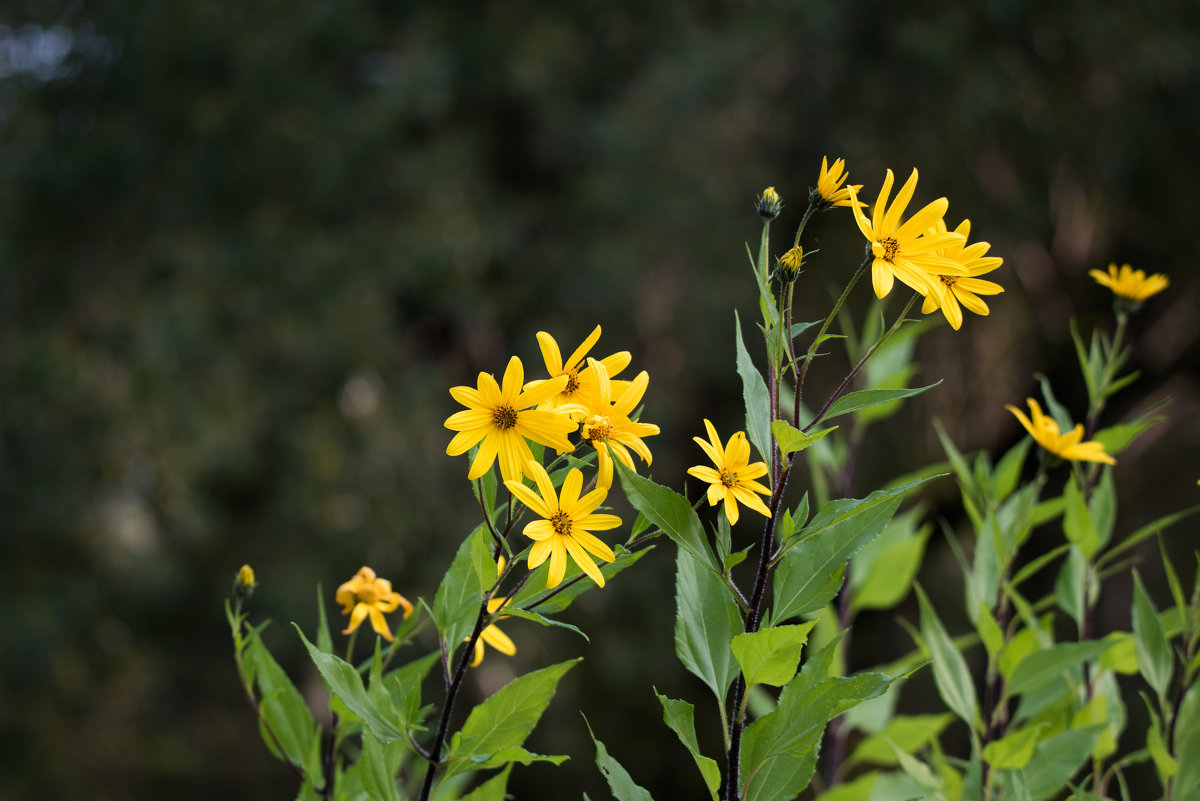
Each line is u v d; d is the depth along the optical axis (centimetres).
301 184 701
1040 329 754
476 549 115
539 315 724
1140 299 186
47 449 684
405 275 695
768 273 116
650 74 695
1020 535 171
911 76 695
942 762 167
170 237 711
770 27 690
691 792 779
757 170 718
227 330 689
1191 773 156
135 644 757
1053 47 708
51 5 767
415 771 151
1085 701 176
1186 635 162
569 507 110
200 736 792
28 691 729
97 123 747
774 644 109
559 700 754
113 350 689
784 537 117
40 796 731
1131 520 719
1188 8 724
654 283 742
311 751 145
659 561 738
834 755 211
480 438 109
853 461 227
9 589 688
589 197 711
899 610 727
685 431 769
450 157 704
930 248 113
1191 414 738
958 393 741
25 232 739
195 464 674
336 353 704
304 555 701
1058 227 773
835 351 677
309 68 714
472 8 747
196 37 713
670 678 746
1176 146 729
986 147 736
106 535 711
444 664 124
